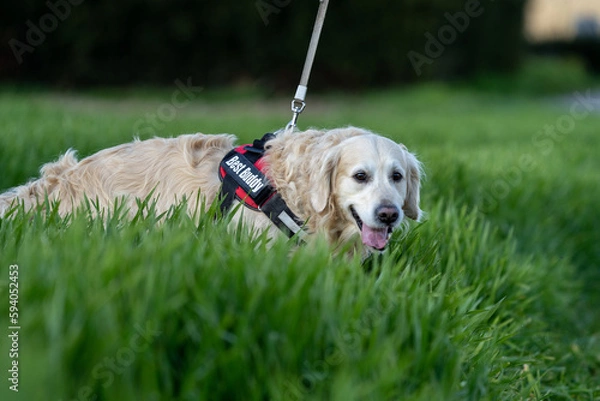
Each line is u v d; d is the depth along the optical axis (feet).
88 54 75.20
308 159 13.21
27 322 7.64
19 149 22.71
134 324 7.87
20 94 64.28
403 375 8.63
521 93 108.27
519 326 15.24
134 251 9.09
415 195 14.15
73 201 14.78
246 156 13.88
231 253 9.57
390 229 13.14
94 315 7.84
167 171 14.38
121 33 76.02
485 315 12.03
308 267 9.34
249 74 84.89
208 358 8.06
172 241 9.37
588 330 19.77
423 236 16.02
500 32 111.24
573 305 21.52
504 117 67.62
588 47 154.51
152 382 7.71
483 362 10.76
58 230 10.87
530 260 19.39
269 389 8.03
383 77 95.61
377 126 49.06
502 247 18.71
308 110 70.85
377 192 12.71
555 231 24.72
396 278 10.91
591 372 16.99
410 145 33.68
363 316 9.12
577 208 26.84
